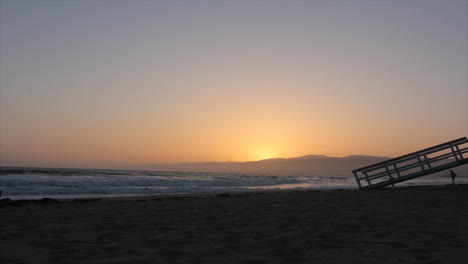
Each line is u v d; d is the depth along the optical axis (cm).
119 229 557
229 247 425
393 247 417
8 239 469
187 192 2148
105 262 354
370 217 666
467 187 1733
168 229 557
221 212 777
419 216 675
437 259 355
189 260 367
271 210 810
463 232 505
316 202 1023
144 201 1144
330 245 432
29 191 1783
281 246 431
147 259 368
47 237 486
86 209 858
